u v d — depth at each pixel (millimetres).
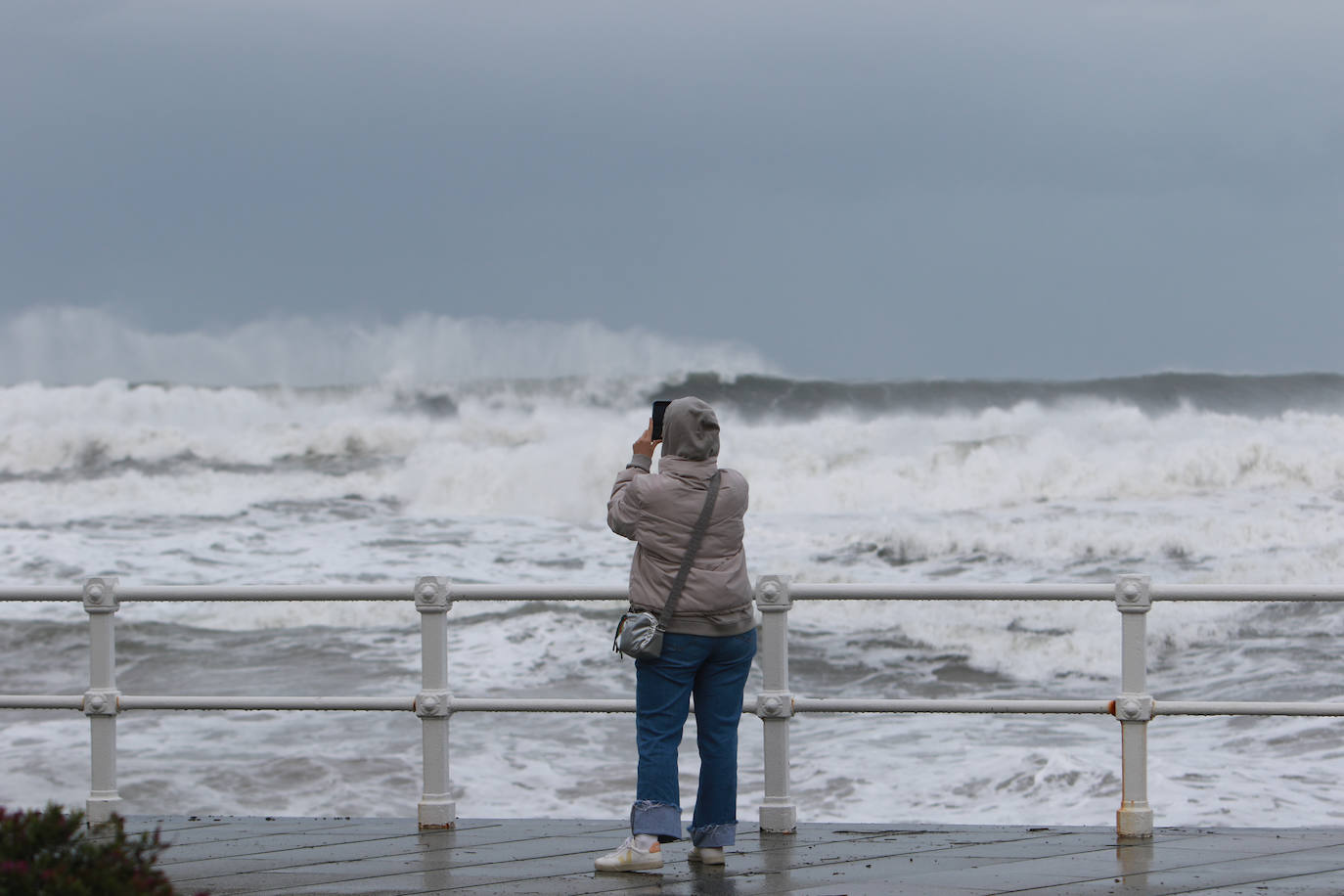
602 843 11328
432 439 68750
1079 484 55250
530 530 50219
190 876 10039
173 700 12289
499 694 27297
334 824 12445
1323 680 27203
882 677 29938
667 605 10016
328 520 53000
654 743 10133
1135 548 44812
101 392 76438
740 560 10258
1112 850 10711
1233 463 55062
